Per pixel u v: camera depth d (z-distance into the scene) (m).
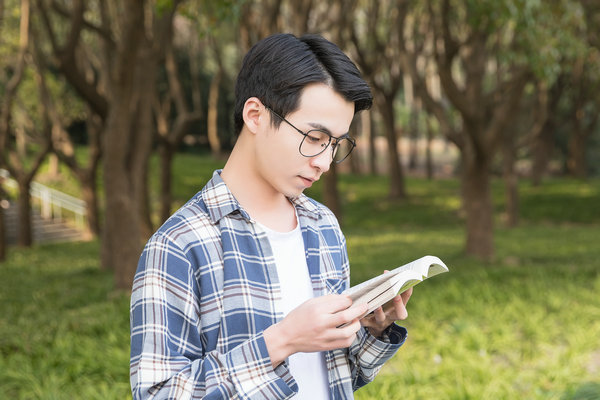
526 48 8.33
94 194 17.66
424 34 15.03
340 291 1.30
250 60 1.17
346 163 31.28
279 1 11.13
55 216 20.12
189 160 28.62
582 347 5.26
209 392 1.01
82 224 19.62
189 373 1.05
